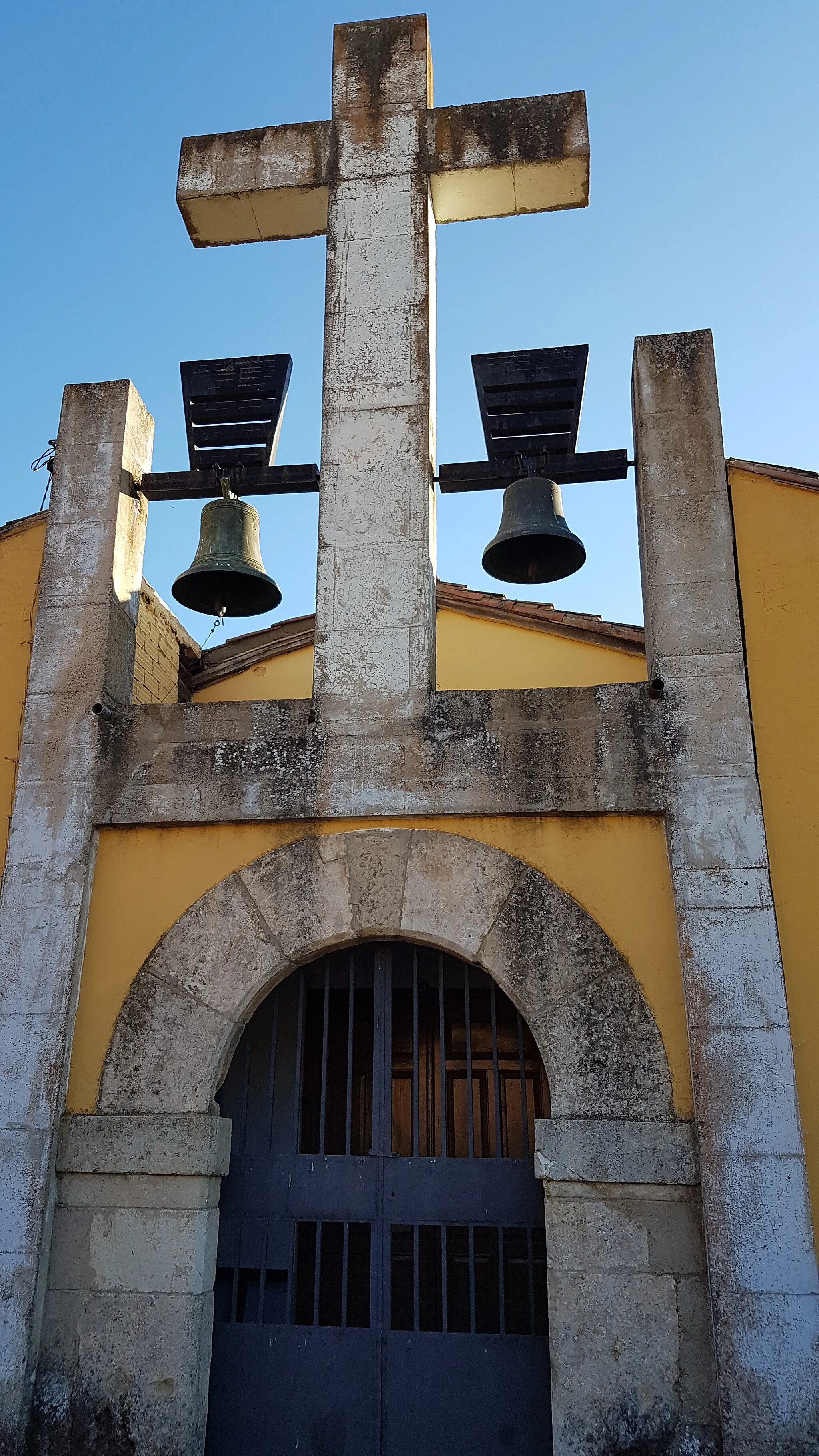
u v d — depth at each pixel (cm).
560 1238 420
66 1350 433
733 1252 403
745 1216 407
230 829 498
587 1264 415
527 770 479
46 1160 450
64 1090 465
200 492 578
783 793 460
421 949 536
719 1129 418
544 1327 517
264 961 474
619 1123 429
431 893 472
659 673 482
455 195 588
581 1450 395
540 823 477
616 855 468
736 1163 413
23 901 492
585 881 465
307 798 490
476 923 465
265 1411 456
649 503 507
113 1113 461
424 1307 525
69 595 540
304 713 504
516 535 554
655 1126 426
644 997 445
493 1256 531
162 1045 469
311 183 583
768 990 432
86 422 574
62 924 485
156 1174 449
